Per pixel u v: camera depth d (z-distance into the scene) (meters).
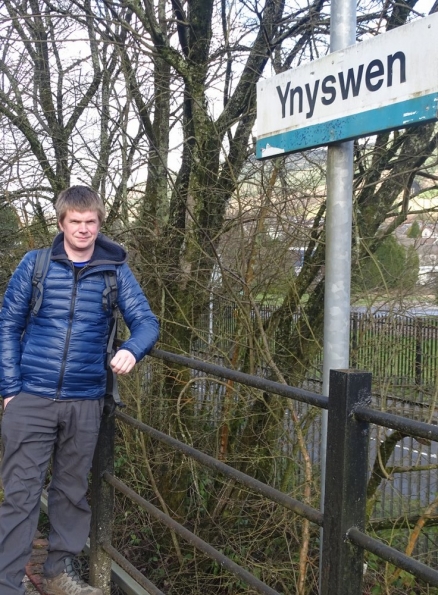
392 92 1.68
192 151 5.38
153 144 5.49
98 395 2.45
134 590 2.61
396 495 5.00
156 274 5.20
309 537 4.53
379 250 4.88
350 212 1.91
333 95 1.87
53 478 2.51
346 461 1.50
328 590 1.54
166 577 5.34
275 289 5.19
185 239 5.34
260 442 5.20
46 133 6.42
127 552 5.57
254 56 5.49
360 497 1.53
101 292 2.38
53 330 2.33
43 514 4.86
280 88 2.10
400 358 4.65
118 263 2.40
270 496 1.76
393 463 5.05
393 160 4.86
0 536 2.30
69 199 2.28
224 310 5.44
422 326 4.62
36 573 3.01
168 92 5.63
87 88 6.43
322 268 5.02
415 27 1.61
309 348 5.14
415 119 1.61
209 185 5.21
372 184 4.58
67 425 2.39
